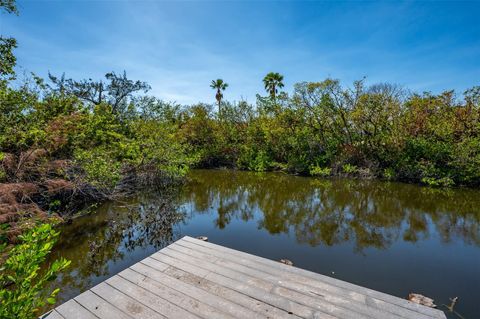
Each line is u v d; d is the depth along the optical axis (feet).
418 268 13.29
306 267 13.42
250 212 23.02
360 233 18.10
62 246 15.61
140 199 25.98
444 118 36.50
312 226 19.45
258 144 51.78
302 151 45.83
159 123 39.14
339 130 44.21
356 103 40.73
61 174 20.02
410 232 18.22
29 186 16.44
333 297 8.46
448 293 11.18
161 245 15.94
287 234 17.93
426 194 29.12
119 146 28.30
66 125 22.94
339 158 41.88
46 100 26.16
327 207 24.47
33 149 18.86
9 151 18.38
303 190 31.71
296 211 23.26
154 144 32.30
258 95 50.98
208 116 55.77
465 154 31.68
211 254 11.49
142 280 9.45
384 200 26.73
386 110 38.60
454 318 9.65
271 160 49.52
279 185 34.81
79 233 17.47
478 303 10.49
